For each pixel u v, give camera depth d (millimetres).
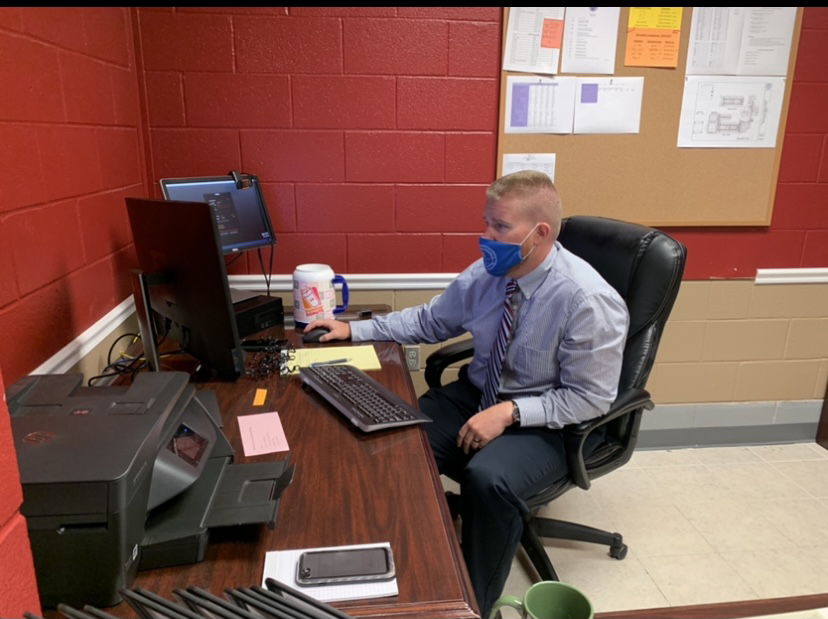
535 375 1685
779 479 2447
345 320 2072
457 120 2295
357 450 1176
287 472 1018
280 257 2375
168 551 834
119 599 767
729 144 2389
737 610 900
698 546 2041
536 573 1937
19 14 1305
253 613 596
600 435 1749
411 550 886
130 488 744
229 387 1486
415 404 1408
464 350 2004
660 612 958
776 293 2594
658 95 2314
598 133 2334
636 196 2416
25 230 1312
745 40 2285
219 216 2000
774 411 2740
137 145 2119
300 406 1381
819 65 2354
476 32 2215
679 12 2238
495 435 1587
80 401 897
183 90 2162
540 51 2230
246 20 2131
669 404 2703
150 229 1440
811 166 2457
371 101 2248
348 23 2170
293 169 2285
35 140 1365
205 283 1349
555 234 1624
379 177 2328
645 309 1648
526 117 2293
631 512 2227
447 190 2363
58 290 1462
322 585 807
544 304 1637
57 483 704
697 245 2514
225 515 887
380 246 2400
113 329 1790
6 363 1227
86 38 1683
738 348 2652
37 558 725
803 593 1829
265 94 2203
